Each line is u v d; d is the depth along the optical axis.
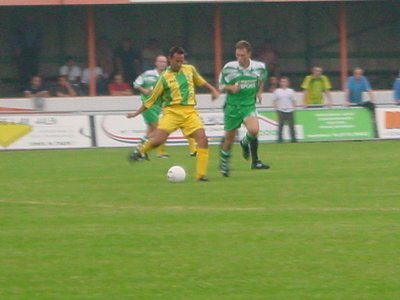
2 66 66.56
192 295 16.95
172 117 31.31
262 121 53.00
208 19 68.44
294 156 41.97
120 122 52.31
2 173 36.38
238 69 32.66
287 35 69.25
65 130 51.97
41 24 66.81
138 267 18.88
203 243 20.83
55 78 67.06
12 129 51.59
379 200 26.52
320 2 68.25
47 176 34.69
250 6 68.56
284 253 19.80
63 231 22.41
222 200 26.75
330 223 22.88
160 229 22.44
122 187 30.20
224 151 32.66
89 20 64.69
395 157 40.56
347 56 69.62
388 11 69.56
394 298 16.69
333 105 54.09
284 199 26.83
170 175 31.27
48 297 16.95
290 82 69.38
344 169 35.12
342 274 18.17
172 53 30.98
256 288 17.34
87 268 18.84
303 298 16.72
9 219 24.19
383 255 19.50
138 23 67.62
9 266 19.09
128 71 65.44
